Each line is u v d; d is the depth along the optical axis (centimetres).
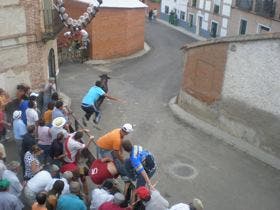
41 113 1448
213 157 1461
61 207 791
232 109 1585
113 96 1973
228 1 3478
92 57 2611
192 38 3816
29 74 1523
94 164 993
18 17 1414
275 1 2905
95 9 1739
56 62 1953
